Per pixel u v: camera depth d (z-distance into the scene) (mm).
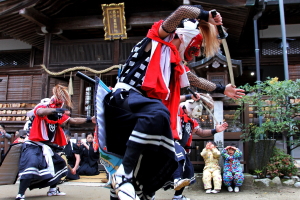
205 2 8289
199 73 6047
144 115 1433
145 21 10125
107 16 9812
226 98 5410
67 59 10305
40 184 3820
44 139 3732
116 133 1626
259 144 5055
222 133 5328
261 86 5383
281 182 4809
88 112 10422
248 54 11398
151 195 1812
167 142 1439
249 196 4148
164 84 1613
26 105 10953
